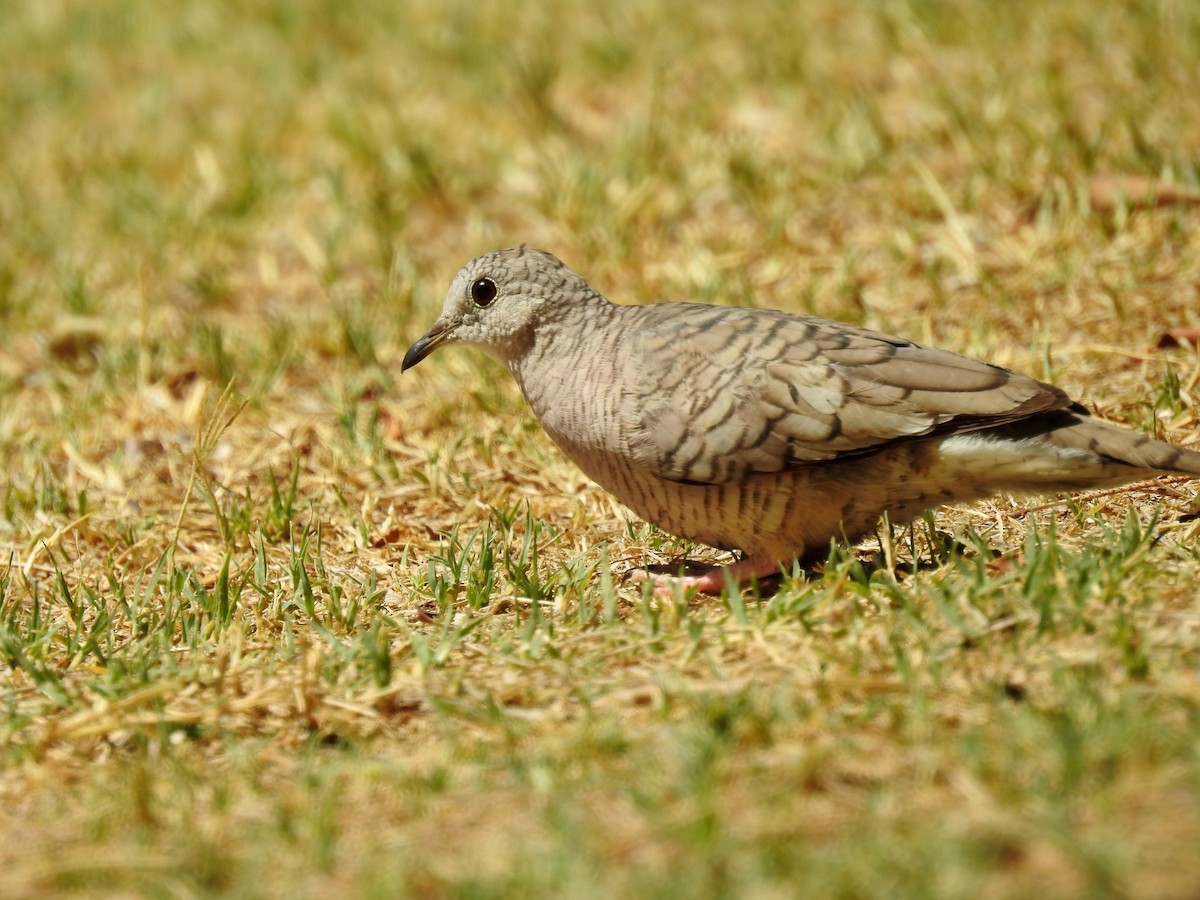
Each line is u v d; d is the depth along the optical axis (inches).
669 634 329.7
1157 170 569.3
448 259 638.5
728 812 255.1
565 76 773.9
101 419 529.7
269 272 646.5
